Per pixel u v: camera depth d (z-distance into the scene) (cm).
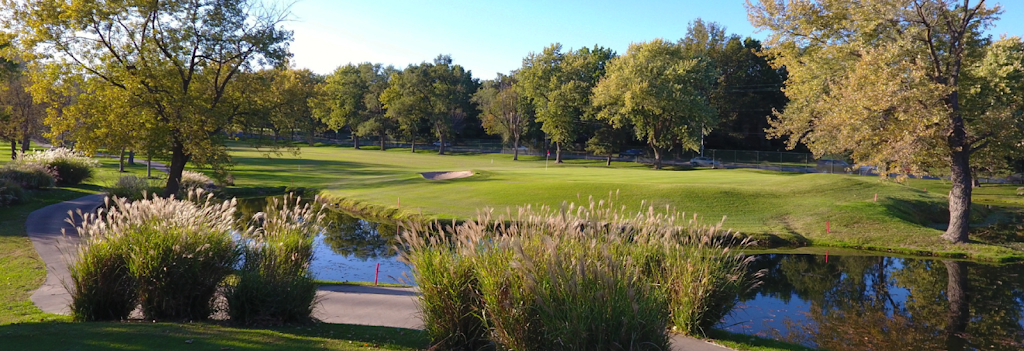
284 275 952
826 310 1354
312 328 888
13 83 4219
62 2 2389
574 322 582
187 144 2477
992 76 2253
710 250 1096
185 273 884
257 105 2830
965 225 2173
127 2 2411
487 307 690
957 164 2164
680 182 3378
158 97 2431
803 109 2905
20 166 3066
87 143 2473
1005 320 1285
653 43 6028
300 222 1166
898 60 1998
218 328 789
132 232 912
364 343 787
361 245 2177
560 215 761
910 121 1928
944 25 2025
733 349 920
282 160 6538
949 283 1661
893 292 1552
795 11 2584
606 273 616
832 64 2503
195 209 988
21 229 1933
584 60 7194
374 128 9350
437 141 10531
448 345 752
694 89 6203
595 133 7550
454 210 2845
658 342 608
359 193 3638
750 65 7731
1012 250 2105
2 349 636
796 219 2562
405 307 1138
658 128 6241
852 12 2217
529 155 8425
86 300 874
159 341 687
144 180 3172
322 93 3050
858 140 2058
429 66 9106
